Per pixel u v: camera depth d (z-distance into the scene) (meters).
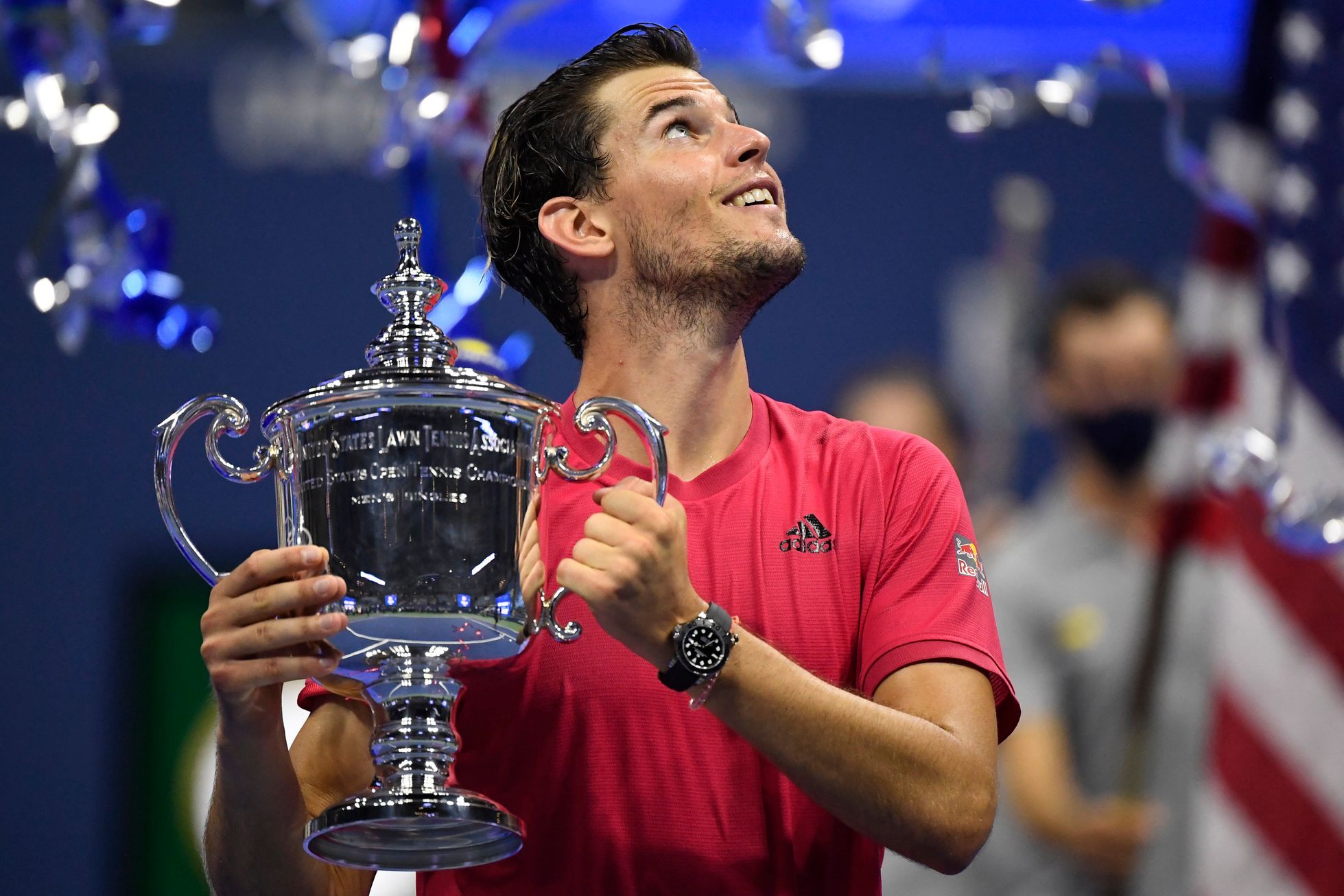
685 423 8.90
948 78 14.62
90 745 21.66
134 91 22.48
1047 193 23.36
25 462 21.94
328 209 22.55
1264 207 13.12
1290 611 13.11
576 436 9.08
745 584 8.54
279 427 7.58
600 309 9.05
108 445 22.05
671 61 9.34
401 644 7.29
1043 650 15.48
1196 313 13.78
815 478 8.88
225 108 22.58
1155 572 14.64
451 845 7.62
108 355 22.17
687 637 7.22
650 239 8.77
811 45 11.34
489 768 8.55
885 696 8.23
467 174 11.61
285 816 7.98
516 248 9.35
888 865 15.08
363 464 7.27
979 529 19.61
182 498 22.05
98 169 11.13
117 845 21.55
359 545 7.25
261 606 7.15
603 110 9.02
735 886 8.25
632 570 7.12
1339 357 12.71
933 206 23.28
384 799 7.20
